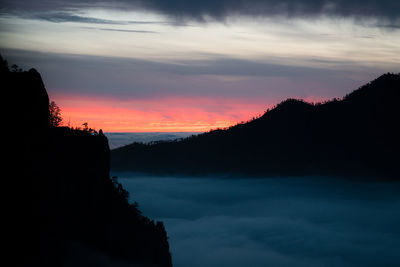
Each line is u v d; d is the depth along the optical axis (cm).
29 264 5562
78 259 6462
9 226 5631
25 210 6044
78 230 7194
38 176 6669
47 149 7281
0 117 6362
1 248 5347
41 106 7356
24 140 6688
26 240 5781
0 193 5762
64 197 7225
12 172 6131
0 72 6781
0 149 6109
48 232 6319
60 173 7381
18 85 6981
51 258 5953
